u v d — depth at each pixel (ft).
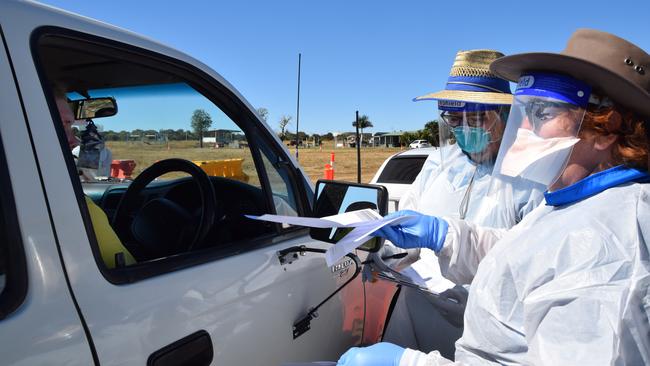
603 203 3.23
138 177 6.51
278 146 6.20
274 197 6.09
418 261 7.25
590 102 3.49
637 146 3.38
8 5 3.52
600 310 2.82
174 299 4.04
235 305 4.63
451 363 3.85
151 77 5.61
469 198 6.72
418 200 8.36
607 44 3.43
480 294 3.54
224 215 6.21
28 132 3.35
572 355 2.83
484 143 6.50
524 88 3.80
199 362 4.20
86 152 6.64
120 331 3.57
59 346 3.18
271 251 5.32
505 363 3.45
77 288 3.40
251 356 4.83
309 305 5.78
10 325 2.98
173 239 5.61
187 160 6.07
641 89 3.14
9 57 3.38
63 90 5.42
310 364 5.01
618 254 2.95
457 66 6.85
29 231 3.22
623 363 2.75
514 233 3.84
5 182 3.17
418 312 7.30
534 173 3.72
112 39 4.30
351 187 5.84
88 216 3.62
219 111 5.78
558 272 3.06
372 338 7.61
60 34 3.86
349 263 6.72
